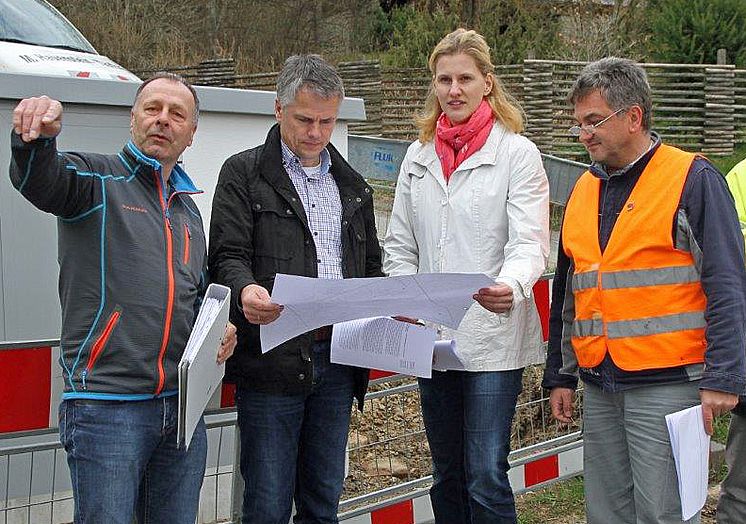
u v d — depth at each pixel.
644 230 3.11
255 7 25.03
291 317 2.98
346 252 3.36
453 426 3.76
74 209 2.68
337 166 3.43
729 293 2.99
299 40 25.08
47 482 3.64
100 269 2.70
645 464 3.16
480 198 3.58
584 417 3.41
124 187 2.77
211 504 4.04
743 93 14.93
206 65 20.52
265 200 3.22
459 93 3.57
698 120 14.80
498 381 3.55
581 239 3.31
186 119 2.88
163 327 2.75
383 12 24.48
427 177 3.74
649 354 3.12
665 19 15.88
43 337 4.19
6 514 3.40
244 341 3.19
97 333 2.69
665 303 3.10
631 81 3.12
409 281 2.95
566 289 3.47
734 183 3.89
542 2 19.59
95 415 2.66
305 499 3.47
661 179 3.12
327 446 3.42
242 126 4.80
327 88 3.20
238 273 3.10
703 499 3.10
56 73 5.12
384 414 5.05
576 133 3.24
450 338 3.56
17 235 4.10
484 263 3.59
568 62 14.44
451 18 19.23
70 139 4.15
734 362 2.98
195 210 3.04
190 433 2.57
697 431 3.04
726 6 15.58
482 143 3.60
